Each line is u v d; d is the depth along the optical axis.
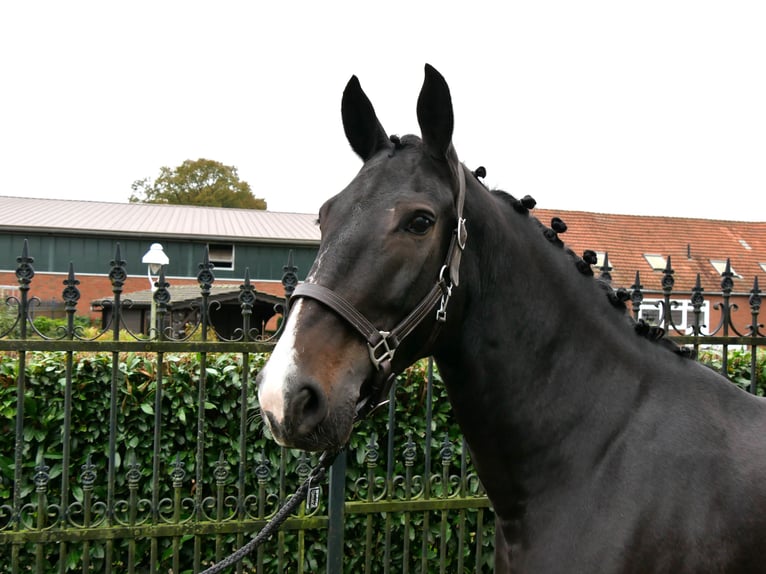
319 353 1.41
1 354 3.25
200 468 3.11
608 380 1.77
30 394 3.17
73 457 3.27
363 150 1.79
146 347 2.97
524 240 1.81
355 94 1.75
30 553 3.20
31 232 23.09
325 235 1.58
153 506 3.08
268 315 10.91
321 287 1.47
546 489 1.72
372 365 1.49
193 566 3.40
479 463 1.82
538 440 1.73
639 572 1.55
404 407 3.64
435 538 3.74
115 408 2.99
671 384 1.78
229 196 48.19
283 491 3.25
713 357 4.23
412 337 1.56
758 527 1.57
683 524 1.56
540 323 1.75
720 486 1.60
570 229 21.73
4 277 22.97
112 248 23.84
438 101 1.60
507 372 1.73
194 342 3.02
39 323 10.39
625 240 21.81
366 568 3.37
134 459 3.07
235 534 3.39
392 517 3.64
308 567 3.53
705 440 1.66
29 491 3.18
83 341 2.90
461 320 1.70
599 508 1.63
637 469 1.64
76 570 3.29
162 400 3.32
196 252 24.36
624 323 1.87
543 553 1.67
